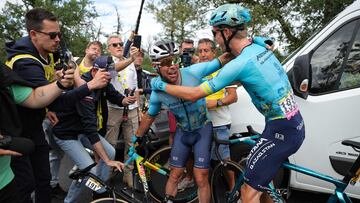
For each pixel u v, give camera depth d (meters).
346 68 2.92
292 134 2.10
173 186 2.73
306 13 9.80
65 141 2.72
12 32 28.62
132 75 3.92
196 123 2.58
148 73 5.07
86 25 27.67
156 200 2.95
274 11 11.23
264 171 2.14
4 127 1.56
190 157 2.97
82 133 2.74
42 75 2.08
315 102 2.97
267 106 2.10
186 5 13.18
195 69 2.49
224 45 2.15
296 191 3.67
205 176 2.62
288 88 2.14
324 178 2.26
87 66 3.44
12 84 1.72
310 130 2.99
